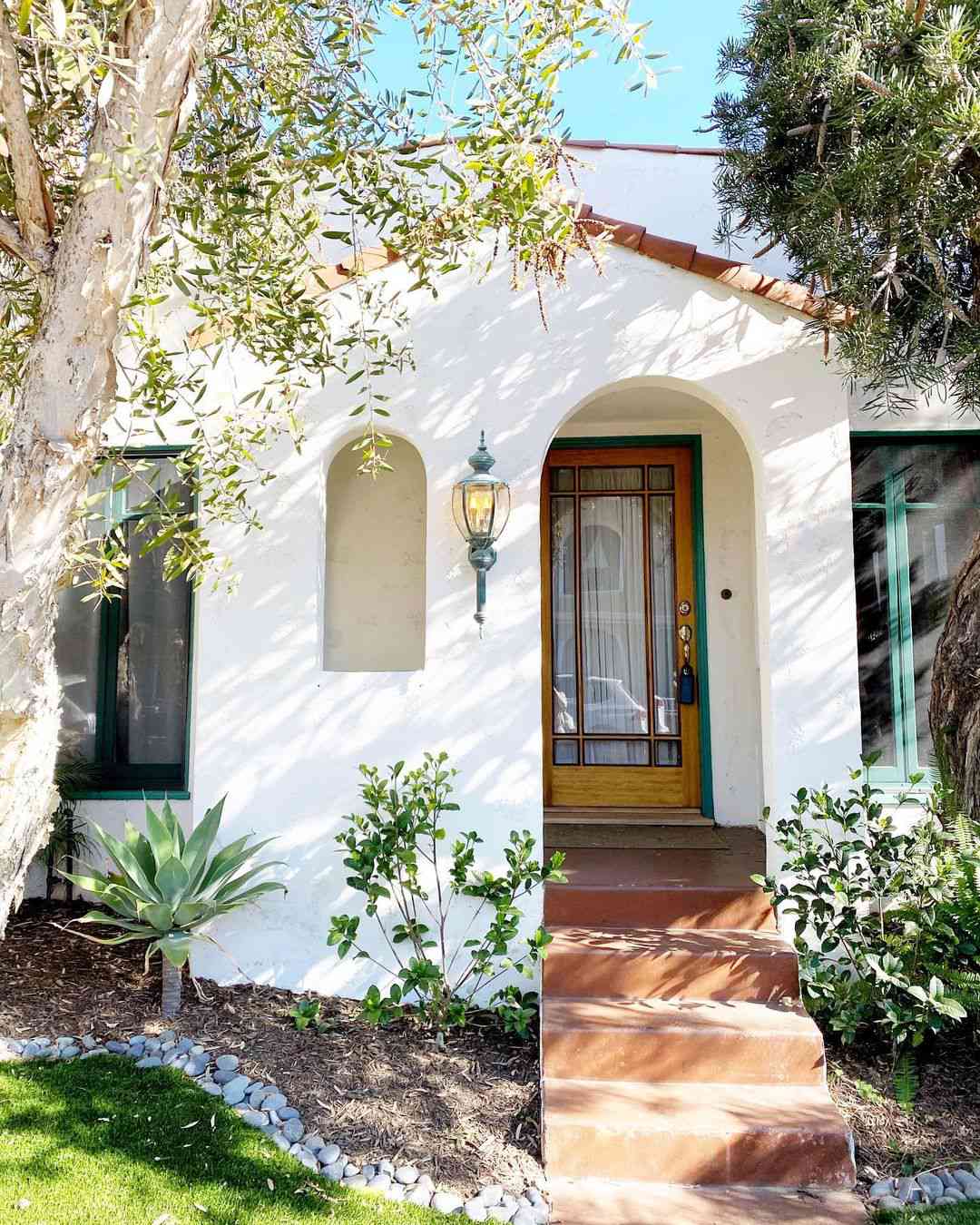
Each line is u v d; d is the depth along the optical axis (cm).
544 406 539
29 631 275
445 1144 389
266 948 520
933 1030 428
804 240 487
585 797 718
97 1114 383
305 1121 395
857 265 460
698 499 716
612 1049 425
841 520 524
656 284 540
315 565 539
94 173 290
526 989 500
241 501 455
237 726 533
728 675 698
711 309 537
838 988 443
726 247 710
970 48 407
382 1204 348
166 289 519
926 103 411
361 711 529
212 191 402
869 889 472
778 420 531
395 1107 409
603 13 339
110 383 297
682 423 720
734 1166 377
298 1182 354
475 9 358
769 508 526
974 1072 432
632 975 470
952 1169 373
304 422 545
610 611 731
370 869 488
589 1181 377
